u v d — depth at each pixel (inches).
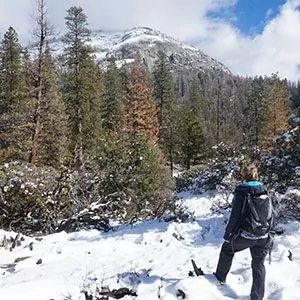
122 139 649.6
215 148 925.2
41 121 1139.3
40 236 422.3
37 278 256.4
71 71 1533.0
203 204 695.7
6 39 1528.1
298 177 439.8
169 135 2034.9
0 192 495.5
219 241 322.3
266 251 197.8
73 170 539.8
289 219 356.5
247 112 2315.5
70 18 1504.7
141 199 579.5
